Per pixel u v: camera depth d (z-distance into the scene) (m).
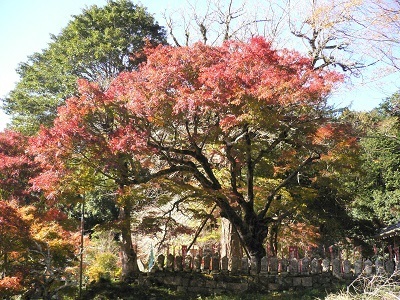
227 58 13.73
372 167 24.38
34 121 28.22
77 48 28.78
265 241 21.34
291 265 15.01
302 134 14.80
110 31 29.23
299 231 20.36
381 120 25.78
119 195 13.98
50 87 29.38
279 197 18.67
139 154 12.90
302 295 13.86
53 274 12.68
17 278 11.49
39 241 12.43
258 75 12.93
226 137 14.43
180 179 15.03
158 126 13.33
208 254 15.70
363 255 22.64
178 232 15.95
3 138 15.85
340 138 14.84
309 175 19.64
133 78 13.77
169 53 13.81
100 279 15.84
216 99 12.23
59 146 12.40
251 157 16.61
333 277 14.83
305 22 21.95
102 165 13.08
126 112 13.16
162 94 12.51
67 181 13.05
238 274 15.14
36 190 14.01
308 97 12.51
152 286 15.36
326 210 22.47
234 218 15.83
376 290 11.19
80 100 13.18
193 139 13.87
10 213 11.55
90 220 27.28
